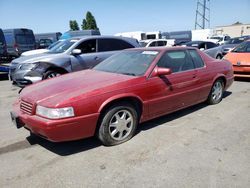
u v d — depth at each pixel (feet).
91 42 25.76
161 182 8.86
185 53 15.29
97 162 10.31
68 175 9.45
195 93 15.57
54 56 23.39
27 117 10.57
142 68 13.14
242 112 16.33
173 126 14.01
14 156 10.99
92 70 14.85
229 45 45.73
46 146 11.89
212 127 13.80
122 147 11.57
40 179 9.23
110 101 10.95
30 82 22.65
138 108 12.56
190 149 11.22
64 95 10.41
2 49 42.98
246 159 10.28
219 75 17.42
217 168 9.64
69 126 10.07
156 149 11.30
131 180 9.02
